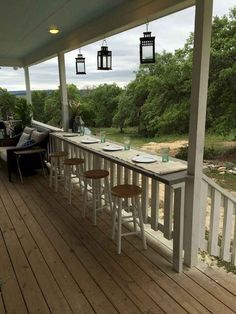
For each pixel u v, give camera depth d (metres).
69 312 2.04
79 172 4.39
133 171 2.94
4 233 3.18
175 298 2.15
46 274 2.46
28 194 4.41
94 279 2.38
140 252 2.76
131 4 2.91
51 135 5.13
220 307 2.05
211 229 2.62
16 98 8.21
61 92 5.23
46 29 4.27
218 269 2.50
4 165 5.91
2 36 4.75
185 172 2.47
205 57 2.11
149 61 2.58
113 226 2.99
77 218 3.54
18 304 2.12
